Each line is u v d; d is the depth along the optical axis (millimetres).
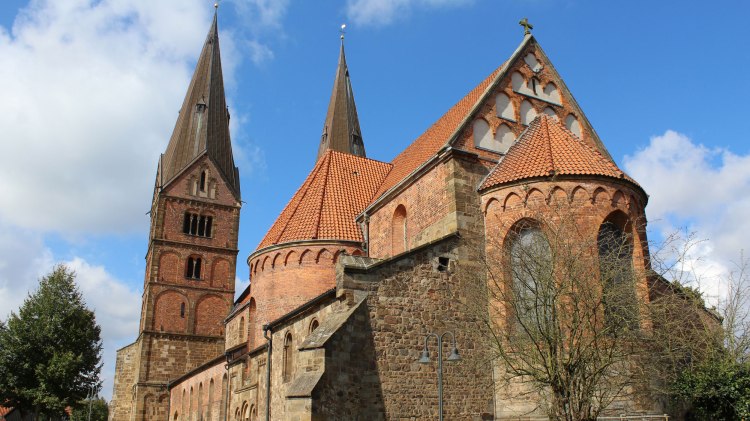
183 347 68688
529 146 30109
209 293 71875
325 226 40062
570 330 19641
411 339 25797
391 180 41375
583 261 21859
